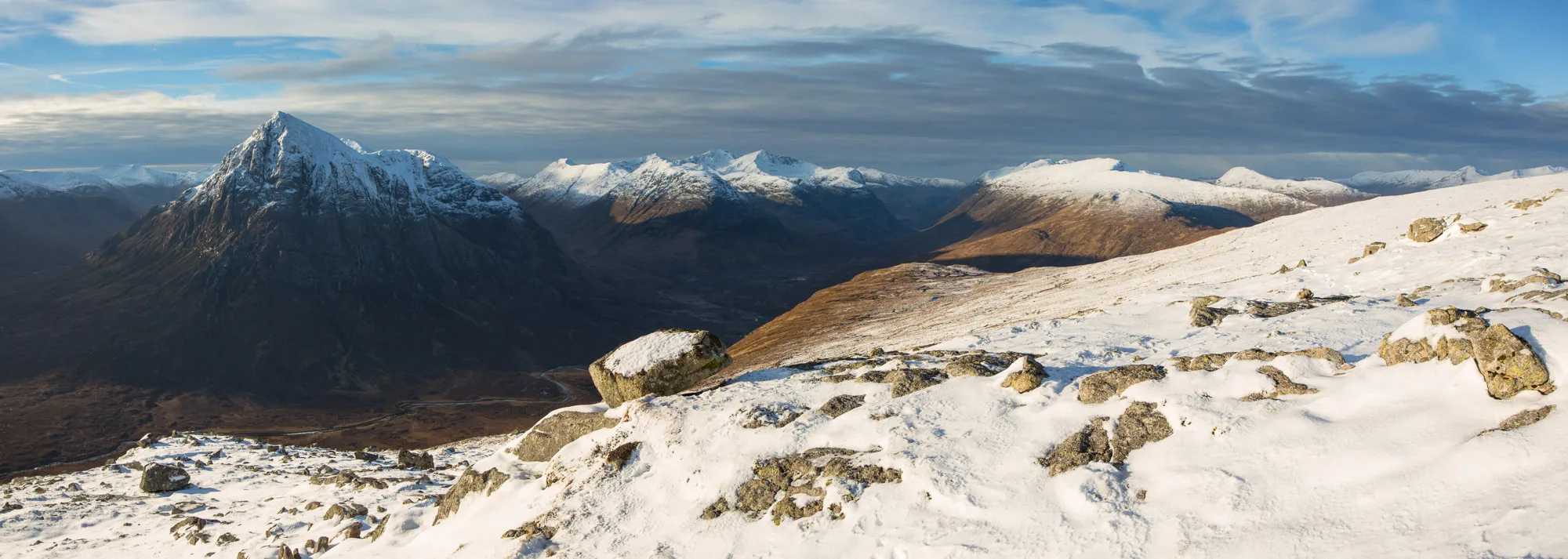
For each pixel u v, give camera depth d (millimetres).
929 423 17266
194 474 41219
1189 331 23375
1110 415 15914
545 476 19531
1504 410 11875
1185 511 12523
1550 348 12438
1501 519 9719
